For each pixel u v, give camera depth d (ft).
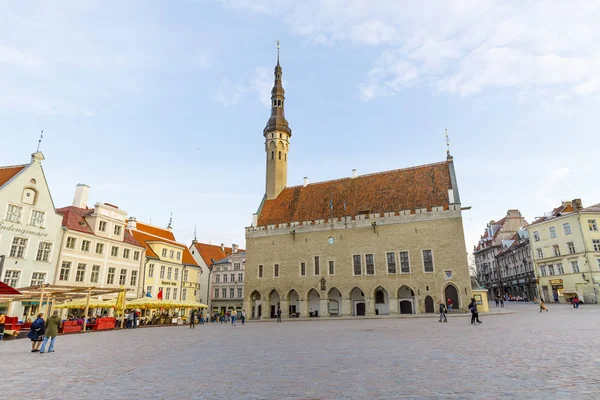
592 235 180.04
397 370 30.12
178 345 58.29
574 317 83.82
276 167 209.77
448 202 155.53
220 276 249.55
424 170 176.14
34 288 88.17
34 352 50.62
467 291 141.59
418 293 148.56
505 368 29.09
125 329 108.78
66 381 29.81
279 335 73.26
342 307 160.15
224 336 75.66
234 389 25.61
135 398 23.82
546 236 204.03
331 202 183.32
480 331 61.77
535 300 219.41
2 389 27.09
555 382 23.89
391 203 167.73
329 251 167.53
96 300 131.64
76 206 152.46
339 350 44.57
